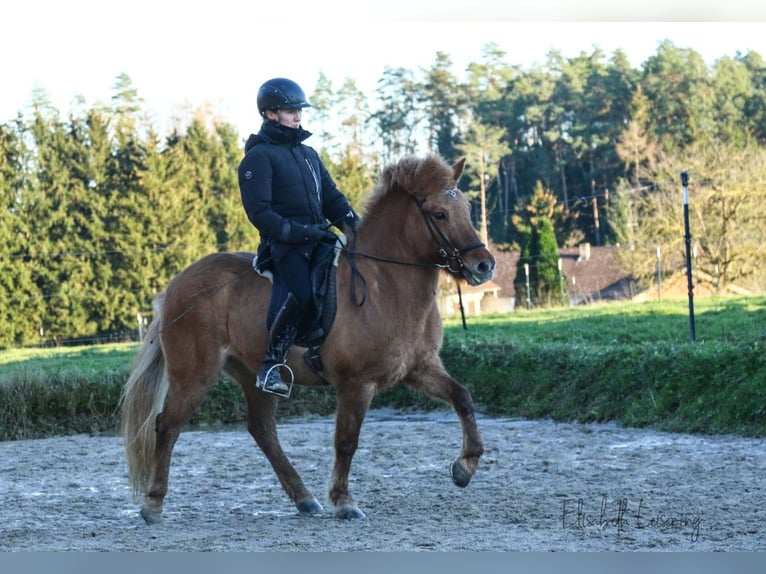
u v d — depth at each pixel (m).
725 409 12.86
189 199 43.41
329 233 8.19
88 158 44.03
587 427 13.99
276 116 8.34
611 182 50.34
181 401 8.41
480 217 49.66
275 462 8.68
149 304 41.41
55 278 40.91
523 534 7.20
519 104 51.91
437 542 6.88
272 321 8.00
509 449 12.15
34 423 16.58
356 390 7.96
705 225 36.22
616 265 39.34
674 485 9.24
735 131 44.00
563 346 17.75
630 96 50.88
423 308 7.96
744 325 20.52
